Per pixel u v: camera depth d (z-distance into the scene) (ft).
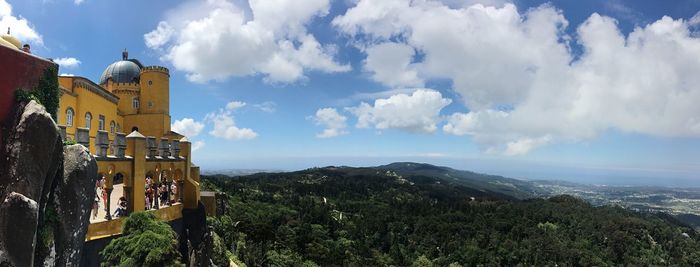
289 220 511.81
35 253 54.70
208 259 113.39
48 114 56.08
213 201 157.89
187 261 108.88
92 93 166.40
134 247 77.36
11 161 53.26
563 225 635.66
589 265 499.51
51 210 57.31
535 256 516.73
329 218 592.60
